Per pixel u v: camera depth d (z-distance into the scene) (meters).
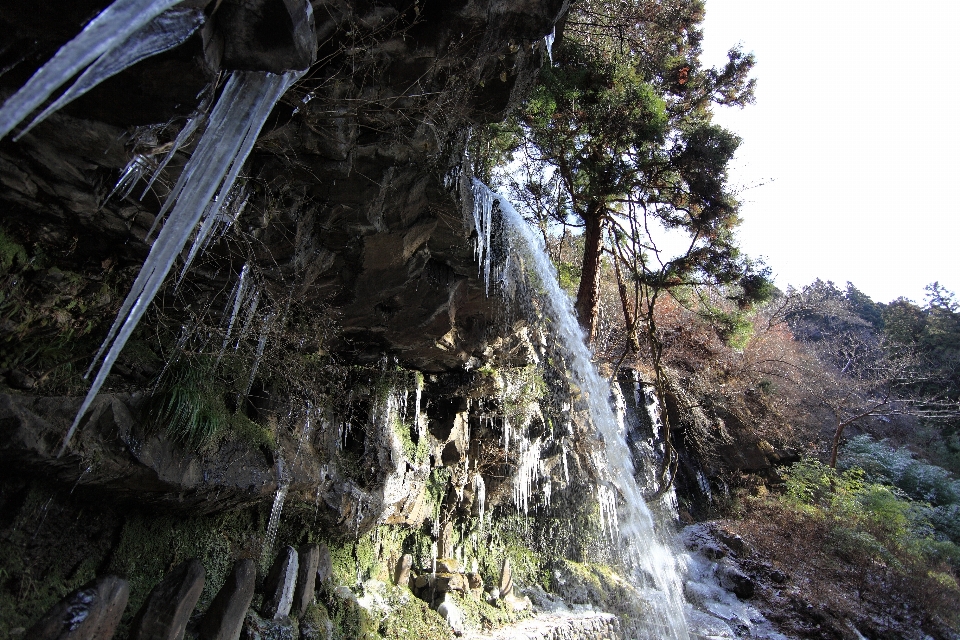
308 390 6.58
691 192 10.53
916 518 18.45
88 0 2.46
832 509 16.75
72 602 3.42
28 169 3.53
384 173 5.14
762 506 16.83
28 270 3.90
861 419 25.23
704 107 11.57
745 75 11.38
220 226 4.72
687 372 17.38
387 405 7.88
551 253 13.40
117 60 2.43
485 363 9.18
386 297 6.59
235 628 4.59
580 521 11.86
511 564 10.41
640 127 9.30
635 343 12.05
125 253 4.40
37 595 4.01
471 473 9.63
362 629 6.54
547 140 9.81
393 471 7.79
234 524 5.88
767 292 11.30
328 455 6.89
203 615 4.77
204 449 4.91
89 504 4.48
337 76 4.18
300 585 5.82
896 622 13.96
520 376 10.14
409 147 5.14
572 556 11.62
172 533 5.18
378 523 7.72
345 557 7.34
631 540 12.80
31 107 1.80
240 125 3.12
